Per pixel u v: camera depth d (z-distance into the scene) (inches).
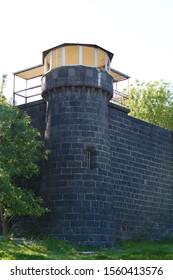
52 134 1012.5
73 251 854.5
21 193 892.0
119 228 1118.4
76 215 940.0
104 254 822.5
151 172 1277.1
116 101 1480.1
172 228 1312.7
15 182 1109.7
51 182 979.9
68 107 1007.6
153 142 1312.7
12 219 1081.4
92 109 1013.2
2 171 849.5
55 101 1030.4
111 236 973.2
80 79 1010.7
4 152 894.4
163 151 1348.4
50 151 999.0
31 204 904.3
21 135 920.9
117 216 1119.0
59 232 937.5
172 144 1393.9
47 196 976.3
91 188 963.3
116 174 1143.6
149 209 1237.1
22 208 868.0
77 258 730.2
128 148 1204.5
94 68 1031.0
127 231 1143.0
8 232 1042.1
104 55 1074.1
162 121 1962.4
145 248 1014.4
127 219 1151.0
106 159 1011.3
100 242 939.3
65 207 948.0
